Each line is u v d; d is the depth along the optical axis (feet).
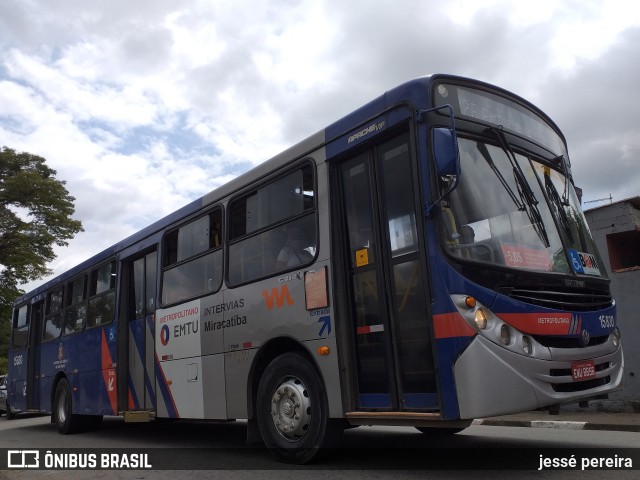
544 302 16.07
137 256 30.96
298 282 19.75
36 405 41.68
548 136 20.49
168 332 26.71
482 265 15.51
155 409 27.25
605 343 17.51
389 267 17.25
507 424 33.06
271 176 21.84
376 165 18.03
